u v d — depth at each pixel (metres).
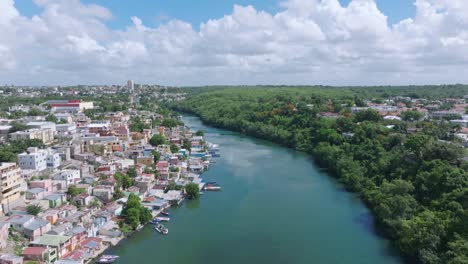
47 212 124.38
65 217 125.38
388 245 121.19
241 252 116.75
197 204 159.62
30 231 109.19
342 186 184.25
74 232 114.94
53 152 184.88
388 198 132.25
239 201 162.88
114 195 152.62
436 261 98.38
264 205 157.88
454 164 153.62
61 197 137.50
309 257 113.81
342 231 131.88
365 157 198.62
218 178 198.25
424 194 136.12
